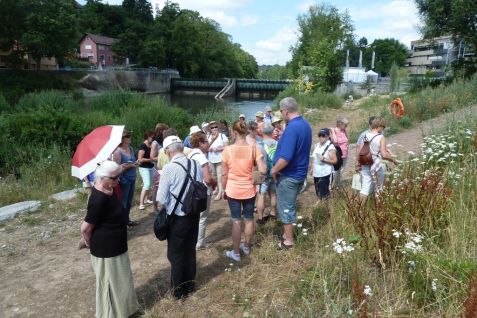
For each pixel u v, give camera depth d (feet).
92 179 18.13
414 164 19.83
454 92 54.03
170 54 288.71
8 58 167.12
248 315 11.82
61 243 19.45
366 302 10.09
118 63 277.23
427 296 10.84
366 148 17.02
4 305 14.21
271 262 14.90
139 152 22.67
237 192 14.97
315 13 205.05
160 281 15.07
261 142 23.00
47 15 167.22
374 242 13.02
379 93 110.22
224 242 17.78
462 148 22.26
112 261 12.00
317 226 16.48
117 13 320.91
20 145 39.91
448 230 12.71
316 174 19.94
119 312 12.26
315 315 10.75
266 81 232.73
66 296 14.56
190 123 63.82
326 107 83.41
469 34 84.07
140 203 23.31
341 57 120.78
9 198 26.61
